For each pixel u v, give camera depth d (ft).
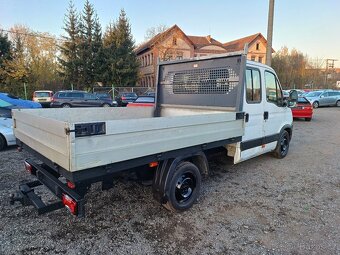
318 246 9.66
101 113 16.33
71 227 10.69
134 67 116.06
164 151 10.00
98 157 7.89
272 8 38.06
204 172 12.90
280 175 17.49
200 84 16.05
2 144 21.95
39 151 9.62
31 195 10.37
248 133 15.56
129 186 14.89
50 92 71.36
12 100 28.99
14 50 106.52
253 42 164.45
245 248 9.52
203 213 12.09
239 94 13.94
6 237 9.87
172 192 11.33
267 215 11.98
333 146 26.84
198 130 11.28
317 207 12.84
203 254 9.16
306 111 47.44
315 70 179.01
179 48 131.13
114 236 10.14
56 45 117.70
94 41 111.45
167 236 10.21
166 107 18.43
